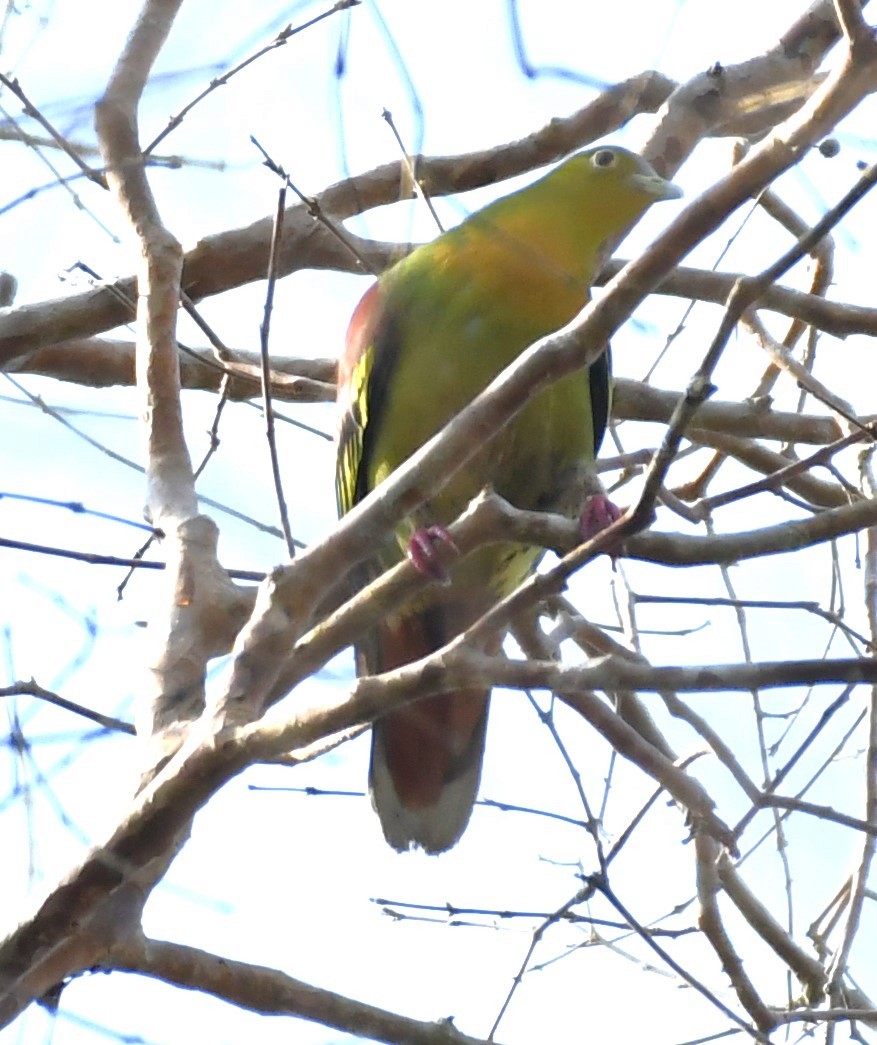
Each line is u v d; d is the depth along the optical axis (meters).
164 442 8.97
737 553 6.96
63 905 6.81
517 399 6.98
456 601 10.41
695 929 10.10
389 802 10.16
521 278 10.59
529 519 7.64
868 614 10.70
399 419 10.83
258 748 6.64
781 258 6.09
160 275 9.10
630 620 10.82
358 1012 8.83
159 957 8.41
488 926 9.96
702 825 9.22
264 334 8.27
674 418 6.22
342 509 11.29
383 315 10.84
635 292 6.71
